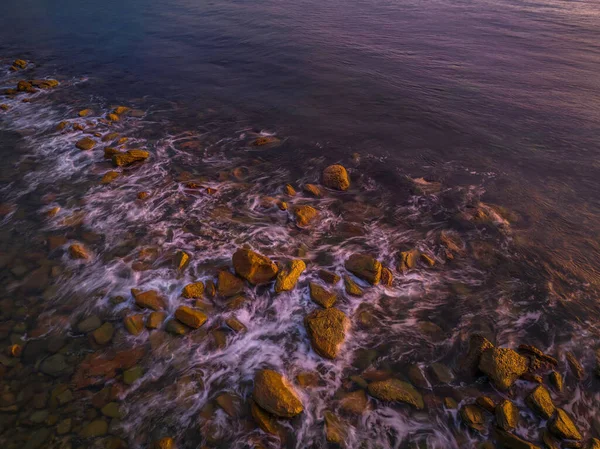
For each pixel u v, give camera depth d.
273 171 9.78
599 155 10.14
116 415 4.64
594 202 8.52
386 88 14.38
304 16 24.47
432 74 15.53
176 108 13.17
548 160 10.05
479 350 5.25
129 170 9.69
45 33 21.70
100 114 12.61
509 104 12.95
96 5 28.20
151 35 21.20
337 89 14.41
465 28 21.91
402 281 6.65
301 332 5.79
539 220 8.02
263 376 4.93
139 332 5.64
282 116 12.61
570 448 4.38
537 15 24.84
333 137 11.34
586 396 4.95
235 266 6.54
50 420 4.53
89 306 6.05
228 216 8.12
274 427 4.57
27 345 5.41
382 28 21.92
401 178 9.48
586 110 12.37
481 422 4.62
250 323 5.87
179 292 6.29
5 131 11.38
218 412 4.74
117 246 7.25
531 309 6.13
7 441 4.31
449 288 6.52
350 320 5.94
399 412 4.77
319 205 8.55
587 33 20.59
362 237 7.62
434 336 5.74
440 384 5.08
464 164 9.98
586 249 7.26
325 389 5.00
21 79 15.52
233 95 14.16
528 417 4.68
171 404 4.80
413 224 7.99
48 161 9.95
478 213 8.17
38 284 6.41
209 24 22.98
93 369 5.13
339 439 4.50
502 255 7.16
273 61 17.17
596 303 6.20
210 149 10.73
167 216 8.09
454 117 12.26
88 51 18.86
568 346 5.57
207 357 5.39
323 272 6.67
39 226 7.71
